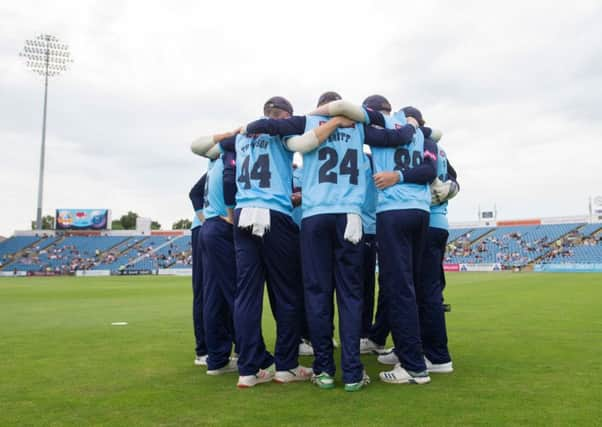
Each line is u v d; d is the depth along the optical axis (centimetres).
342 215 380
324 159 388
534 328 707
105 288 2267
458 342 586
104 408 322
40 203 4747
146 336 700
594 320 796
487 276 2991
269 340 663
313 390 363
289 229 401
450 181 450
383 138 399
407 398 334
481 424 275
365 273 554
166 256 5391
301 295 409
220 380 406
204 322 440
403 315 384
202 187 496
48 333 739
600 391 348
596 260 4172
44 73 4791
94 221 5825
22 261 5325
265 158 401
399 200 392
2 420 298
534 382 379
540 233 4991
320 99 427
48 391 371
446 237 446
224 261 429
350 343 366
